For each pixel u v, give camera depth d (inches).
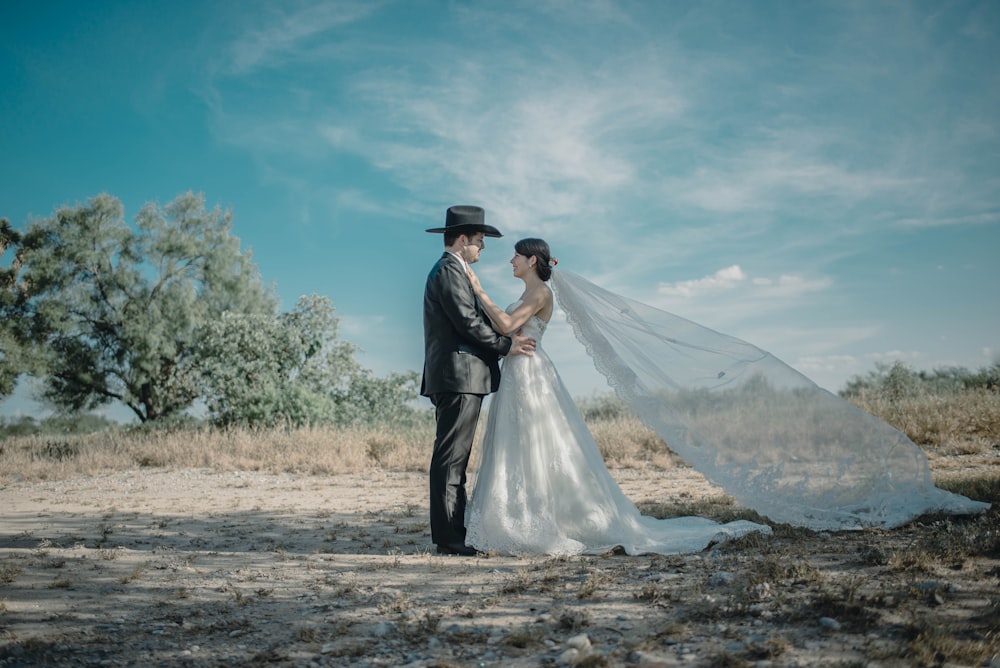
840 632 120.7
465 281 216.8
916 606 132.1
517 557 195.2
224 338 723.4
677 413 225.5
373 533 261.6
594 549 196.7
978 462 359.6
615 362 228.1
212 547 236.1
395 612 144.6
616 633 125.9
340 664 117.0
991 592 138.2
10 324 962.1
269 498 382.0
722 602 137.1
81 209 991.0
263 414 671.1
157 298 1017.5
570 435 210.4
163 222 1043.9
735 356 226.7
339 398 757.3
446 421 215.6
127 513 329.4
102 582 175.3
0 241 956.0
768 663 108.3
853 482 212.7
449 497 211.2
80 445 631.2
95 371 1004.6
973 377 693.9
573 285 230.8
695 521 229.9
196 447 563.8
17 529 283.9
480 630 130.4
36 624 139.9
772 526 220.4
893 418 472.7
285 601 156.6
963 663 106.3
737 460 220.4
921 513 209.2
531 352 216.7
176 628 137.7
